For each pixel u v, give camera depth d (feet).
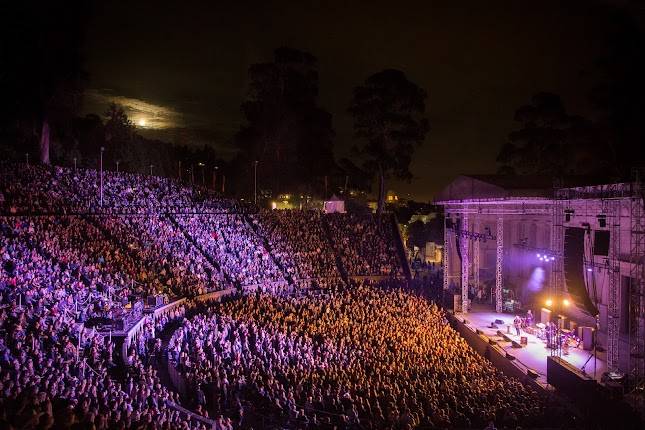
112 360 89.35
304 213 239.71
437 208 305.73
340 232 232.53
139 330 111.04
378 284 204.33
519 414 83.56
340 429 73.46
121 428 57.26
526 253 181.88
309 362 103.24
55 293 102.68
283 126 299.17
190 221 197.77
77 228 150.30
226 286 169.37
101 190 181.68
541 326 140.05
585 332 126.93
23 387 61.16
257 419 77.87
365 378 93.86
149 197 206.28
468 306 172.35
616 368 106.52
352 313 147.13
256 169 304.09
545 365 115.24
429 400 84.07
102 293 116.98
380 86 248.93
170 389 87.71
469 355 120.47
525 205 176.86
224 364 99.81
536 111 245.65
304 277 198.90
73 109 226.58
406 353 113.80
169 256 164.66
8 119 220.23
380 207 253.85
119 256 144.87
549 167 245.65
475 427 78.59
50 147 250.98
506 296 178.70
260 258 197.36
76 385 66.80
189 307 142.92
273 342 114.83
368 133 256.73
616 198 113.50
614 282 111.34
